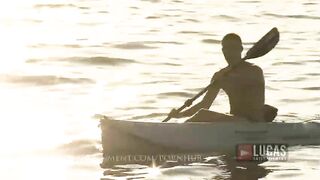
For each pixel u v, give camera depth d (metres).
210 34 58.59
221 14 71.19
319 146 24.88
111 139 24.28
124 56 47.59
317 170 22.19
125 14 70.75
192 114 25.91
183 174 21.78
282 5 79.00
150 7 76.06
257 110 25.03
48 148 25.28
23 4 77.12
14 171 22.64
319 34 58.84
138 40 54.59
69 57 47.12
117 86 37.88
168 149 24.17
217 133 24.38
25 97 34.94
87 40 54.88
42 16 69.19
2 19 66.81
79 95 35.53
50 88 37.41
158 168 22.56
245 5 78.75
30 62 45.28
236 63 25.22
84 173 22.19
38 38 56.12
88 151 24.80
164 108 32.34
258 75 25.11
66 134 27.33
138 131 24.25
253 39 56.97
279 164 22.86
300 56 47.88
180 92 36.12
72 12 72.06
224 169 22.30
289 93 35.81
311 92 36.06
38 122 29.45
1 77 40.09
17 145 25.80
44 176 21.94
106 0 81.38
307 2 82.06
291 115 30.61
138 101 33.91
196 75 41.25
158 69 43.22
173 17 68.75
